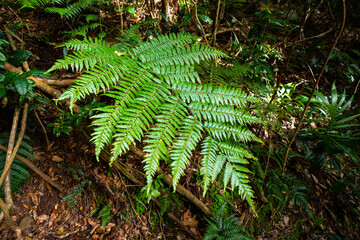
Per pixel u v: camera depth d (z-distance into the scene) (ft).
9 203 6.57
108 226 8.05
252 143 10.42
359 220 10.34
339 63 13.71
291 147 10.84
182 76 5.05
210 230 7.84
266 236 9.04
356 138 8.68
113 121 4.00
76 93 4.04
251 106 8.20
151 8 11.99
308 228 9.58
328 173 10.77
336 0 12.74
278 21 10.39
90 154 8.80
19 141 7.07
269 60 13.12
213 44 10.64
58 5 11.21
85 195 8.39
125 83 4.54
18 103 6.97
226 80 7.55
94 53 4.90
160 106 4.47
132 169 8.66
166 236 8.34
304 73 13.87
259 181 9.37
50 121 8.73
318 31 15.35
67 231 7.73
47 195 8.04
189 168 9.18
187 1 12.66
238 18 14.40
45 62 9.52
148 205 8.56
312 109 11.81
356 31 15.62
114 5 11.34
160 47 5.52
